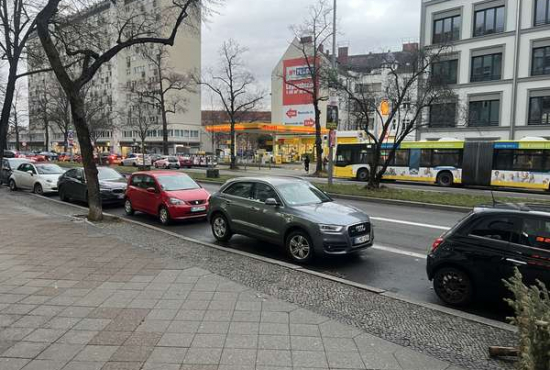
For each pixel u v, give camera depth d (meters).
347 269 7.05
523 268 4.80
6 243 7.93
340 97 25.62
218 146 77.25
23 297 4.98
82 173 15.39
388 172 26.06
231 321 4.33
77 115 10.66
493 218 5.18
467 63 34.00
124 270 6.13
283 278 6.05
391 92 20.47
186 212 11.28
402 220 11.90
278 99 70.31
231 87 37.50
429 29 35.91
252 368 3.40
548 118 30.45
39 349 3.70
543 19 30.36
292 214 7.50
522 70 31.31
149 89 47.47
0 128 21.50
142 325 4.21
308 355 3.62
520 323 2.79
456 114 21.55
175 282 5.59
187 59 76.19
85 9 14.91
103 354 3.62
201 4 12.51
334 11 22.44
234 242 9.15
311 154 56.69
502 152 21.86
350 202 16.09
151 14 15.12
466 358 3.69
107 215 11.59
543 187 20.61
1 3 20.28
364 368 3.42
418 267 7.17
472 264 5.17
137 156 46.84
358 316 4.65
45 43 10.32
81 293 5.13
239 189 8.92
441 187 23.34
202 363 3.47
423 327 4.37
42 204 14.43
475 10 33.38
